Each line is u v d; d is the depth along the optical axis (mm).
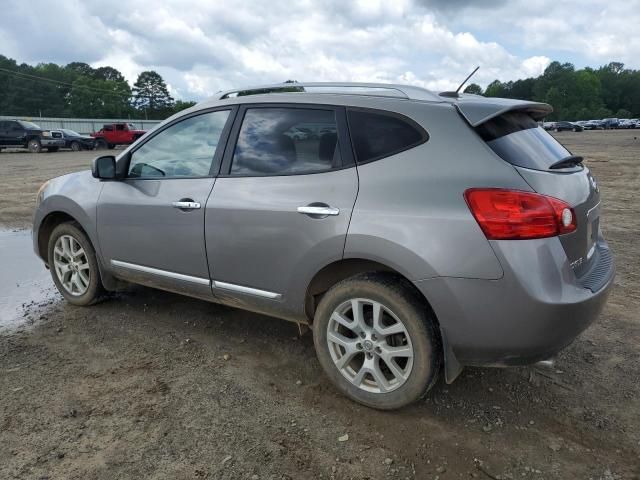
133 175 4125
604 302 2895
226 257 3514
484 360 2768
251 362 3674
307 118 3279
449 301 2697
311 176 3160
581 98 125688
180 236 3732
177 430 2893
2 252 6840
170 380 3424
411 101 3018
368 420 2998
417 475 2566
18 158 25266
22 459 2656
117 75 146375
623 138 44094
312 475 2562
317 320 3199
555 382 3414
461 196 2676
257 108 3525
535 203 2592
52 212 4664
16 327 4289
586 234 2963
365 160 3006
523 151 2838
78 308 4691
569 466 2625
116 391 3287
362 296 2992
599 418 3020
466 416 3041
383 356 2988
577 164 3266
